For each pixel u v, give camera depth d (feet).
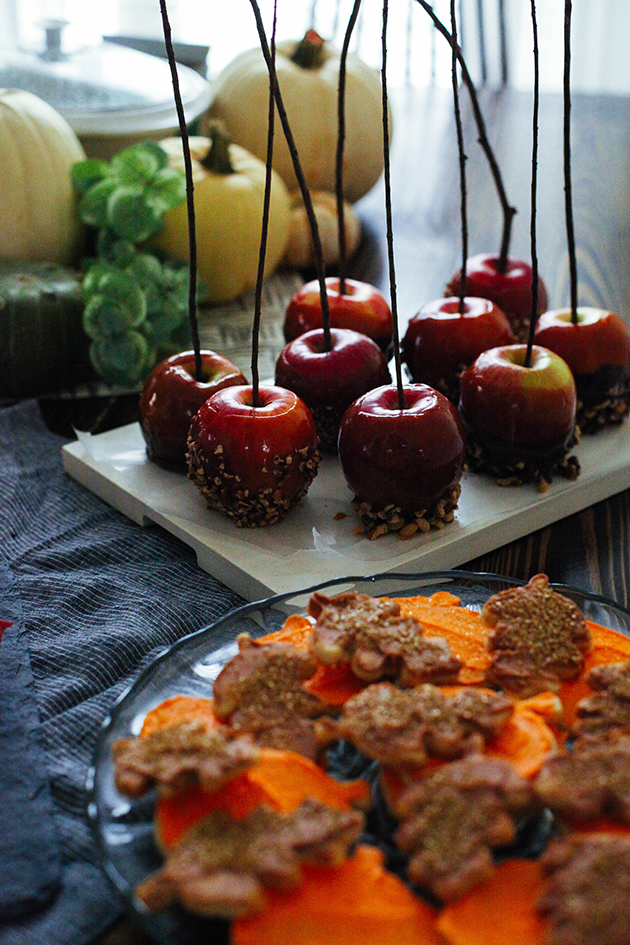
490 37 8.41
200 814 3.14
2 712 3.44
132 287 4.43
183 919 3.04
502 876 3.07
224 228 4.88
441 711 3.24
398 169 6.42
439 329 4.20
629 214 5.76
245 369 4.60
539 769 3.20
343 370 4.08
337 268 5.35
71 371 4.60
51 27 5.17
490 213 5.81
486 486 4.08
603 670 3.36
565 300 5.08
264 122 5.36
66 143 4.87
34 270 4.68
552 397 3.98
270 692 3.32
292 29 8.46
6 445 4.28
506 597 3.51
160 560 3.93
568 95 4.00
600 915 2.83
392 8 8.45
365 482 3.88
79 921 3.14
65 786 3.33
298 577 3.77
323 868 3.07
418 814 3.11
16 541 3.98
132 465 4.15
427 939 3.00
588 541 4.02
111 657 3.59
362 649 3.38
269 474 3.86
